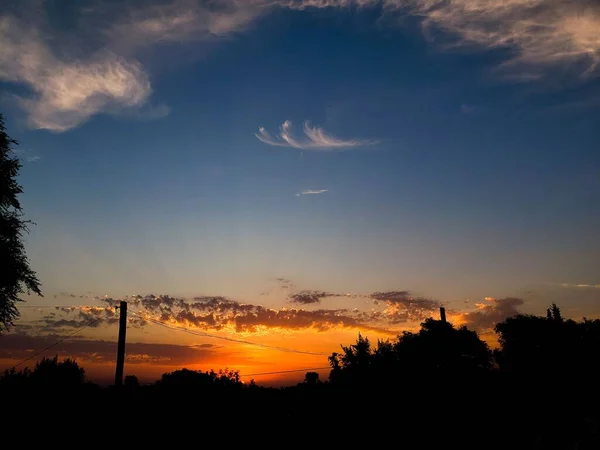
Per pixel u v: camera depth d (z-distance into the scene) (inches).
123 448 1251.8
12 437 1202.0
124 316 1190.3
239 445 1471.5
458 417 1441.9
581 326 1998.0
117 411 1235.2
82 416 1325.0
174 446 1418.6
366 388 1603.1
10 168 1198.3
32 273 1238.9
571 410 1285.7
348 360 1722.4
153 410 1604.3
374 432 1432.1
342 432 1475.1
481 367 1882.4
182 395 1720.0
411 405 1507.1
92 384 1539.1
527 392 1630.2
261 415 1701.5
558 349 1854.1
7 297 1199.6
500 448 1200.8
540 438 1164.5
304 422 1593.3
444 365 1711.4
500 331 2116.1
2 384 1375.5
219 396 1787.6
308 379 2018.9
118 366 1169.4
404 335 1823.3
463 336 1865.2
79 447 1202.6
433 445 1305.4
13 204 1215.6
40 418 1293.1
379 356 1707.7
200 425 1592.0
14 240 1206.3
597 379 1606.8
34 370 1449.3
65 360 1513.3
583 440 1067.9
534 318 2038.6
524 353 1910.7
